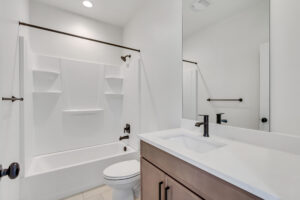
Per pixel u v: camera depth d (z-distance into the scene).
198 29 1.33
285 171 0.59
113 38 2.72
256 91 0.96
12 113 1.15
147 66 1.99
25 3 1.75
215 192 0.63
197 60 1.35
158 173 0.98
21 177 1.50
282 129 0.83
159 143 0.97
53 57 2.14
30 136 1.83
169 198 0.88
